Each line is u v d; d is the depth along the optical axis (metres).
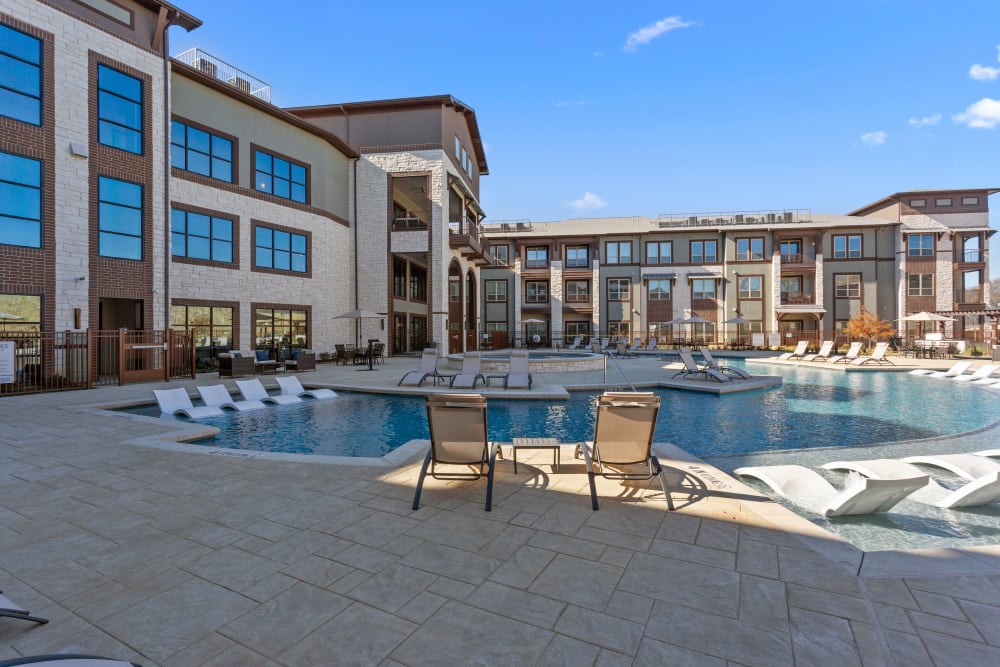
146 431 7.27
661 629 2.39
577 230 40.50
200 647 2.26
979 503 4.64
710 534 3.54
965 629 2.39
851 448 7.20
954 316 34.03
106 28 14.20
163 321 15.55
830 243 36.72
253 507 4.10
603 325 39.44
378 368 19.17
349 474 5.03
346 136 25.83
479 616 2.51
